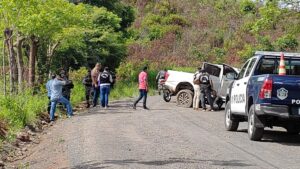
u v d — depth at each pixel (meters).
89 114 20.69
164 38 79.69
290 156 10.72
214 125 17.06
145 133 14.24
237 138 13.66
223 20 86.50
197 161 9.93
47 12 23.14
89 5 40.59
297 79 12.30
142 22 86.25
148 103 27.56
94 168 9.33
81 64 38.94
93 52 39.25
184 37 80.31
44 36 26.31
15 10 21.56
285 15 21.34
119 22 44.12
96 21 39.59
